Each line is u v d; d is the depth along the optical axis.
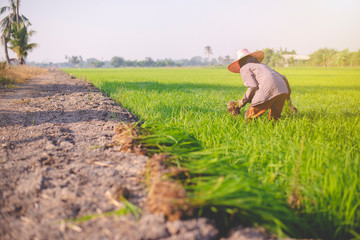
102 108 6.16
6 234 1.69
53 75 23.08
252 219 1.89
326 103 7.41
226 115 4.97
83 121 4.88
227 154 3.06
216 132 3.93
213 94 9.37
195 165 2.58
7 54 32.66
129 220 1.80
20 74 17.12
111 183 2.34
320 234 2.08
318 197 2.23
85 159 2.95
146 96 8.15
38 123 4.68
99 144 3.52
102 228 1.72
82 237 1.65
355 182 2.23
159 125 3.95
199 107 6.21
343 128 4.23
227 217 1.99
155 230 1.67
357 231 2.03
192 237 1.63
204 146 3.45
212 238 1.69
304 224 2.00
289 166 2.84
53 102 7.05
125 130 3.61
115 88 11.23
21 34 32.09
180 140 3.46
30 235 1.67
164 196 1.88
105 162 2.87
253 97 4.47
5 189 2.26
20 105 6.58
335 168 2.39
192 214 1.81
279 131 3.99
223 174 2.37
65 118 5.13
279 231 1.77
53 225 1.76
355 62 85.31
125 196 2.11
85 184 2.35
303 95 9.37
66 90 10.26
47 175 2.50
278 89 4.27
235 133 3.98
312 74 33.62
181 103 6.81
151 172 2.40
